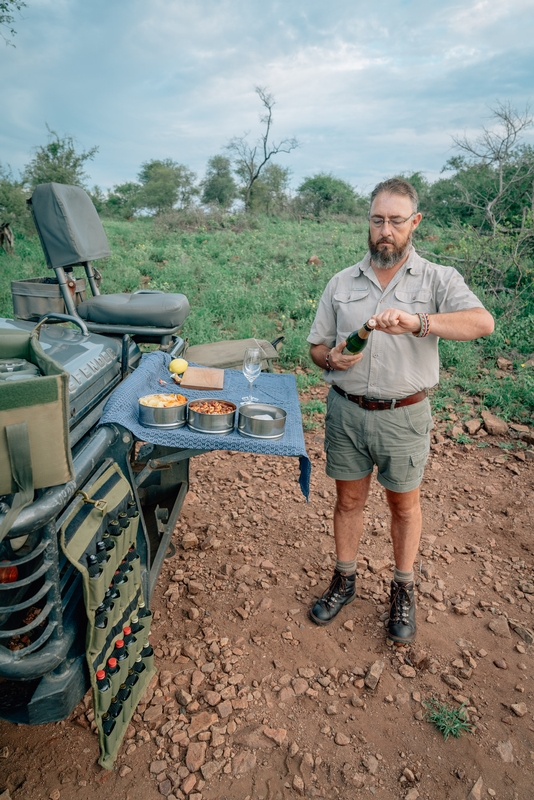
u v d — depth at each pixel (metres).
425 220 17.34
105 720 2.04
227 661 2.64
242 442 2.36
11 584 1.61
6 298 8.49
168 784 2.08
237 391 3.07
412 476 2.68
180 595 3.12
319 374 6.88
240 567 3.37
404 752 2.26
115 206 41.75
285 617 2.97
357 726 2.36
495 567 3.50
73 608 1.89
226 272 11.19
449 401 6.06
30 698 1.74
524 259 9.12
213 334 7.61
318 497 4.27
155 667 2.59
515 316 7.86
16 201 16.77
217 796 2.05
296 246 14.05
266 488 4.38
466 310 2.42
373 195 2.51
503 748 2.28
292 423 2.67
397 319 2.31
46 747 2.21
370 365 2.57
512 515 4.07
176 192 43.91
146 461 2.94
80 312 3.64
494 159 11.26
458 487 4.48
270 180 38.03
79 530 1.82
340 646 2.80
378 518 3.99
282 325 8.32
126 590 2.09
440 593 3.20
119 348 3.18
